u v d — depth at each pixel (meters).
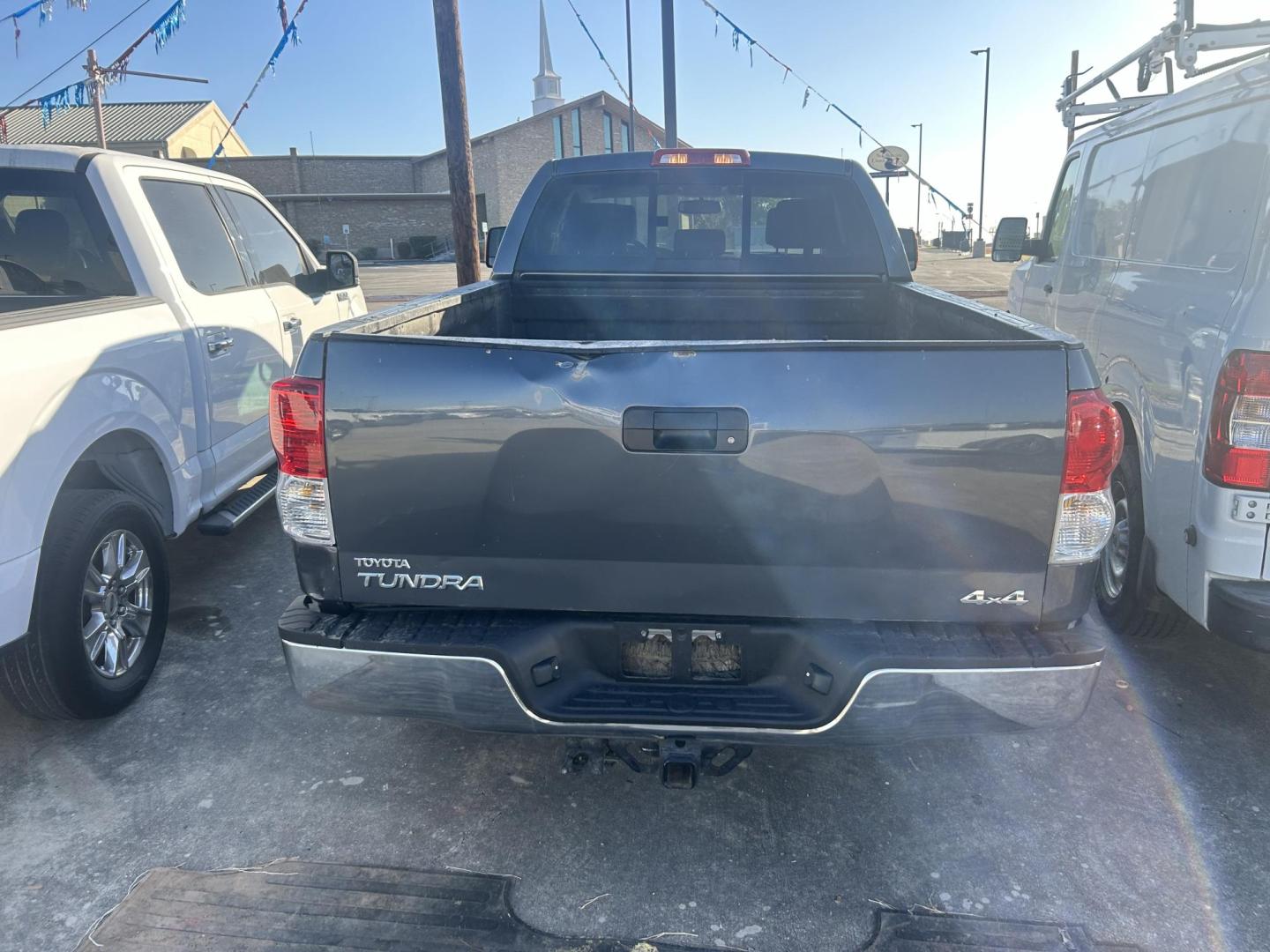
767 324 4.60
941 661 2.30
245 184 5.52
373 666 2.47
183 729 3.48
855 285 4.55
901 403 2.25
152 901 2.60
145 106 42.81
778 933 2.49
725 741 2.43
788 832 2.91
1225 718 3.53
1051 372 2.23
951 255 34.75
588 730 2.44
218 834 2.89
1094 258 4.82
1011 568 2.33
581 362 2.29
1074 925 2.51
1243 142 3.30
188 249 4.49
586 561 2.42
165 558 3.86
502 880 2.69
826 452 2.27
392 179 47.91
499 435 2.33
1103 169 4.93
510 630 2.46
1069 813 2.98
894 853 2.81
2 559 2.87
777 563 2.37
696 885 2.68
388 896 2.62
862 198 4.52
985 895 2.63
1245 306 2.99
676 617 2.46
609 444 2.30
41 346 3.10
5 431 2.87
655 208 4.56
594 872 2.73
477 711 2.47
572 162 4.53
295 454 2.42
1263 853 2.79
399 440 2.36
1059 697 2.36
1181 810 2.99
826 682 2.38
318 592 2.54
